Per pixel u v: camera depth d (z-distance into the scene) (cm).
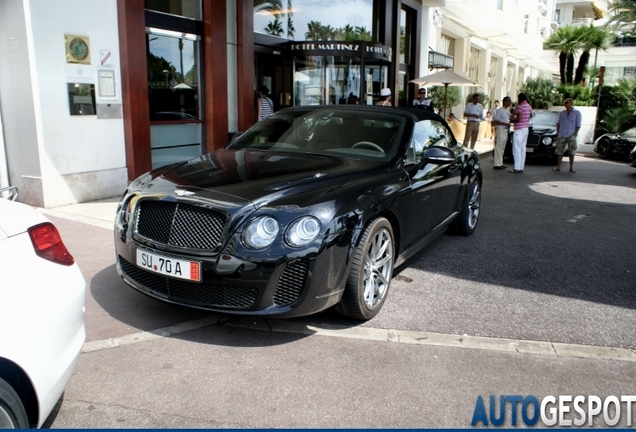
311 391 299
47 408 222
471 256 570
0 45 672
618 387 319
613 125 1992
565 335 384
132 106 772
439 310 421
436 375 322
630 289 484
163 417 272
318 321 390
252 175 385
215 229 334
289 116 530
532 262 555
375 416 279
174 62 884
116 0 745
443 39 2144
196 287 341
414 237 475
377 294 400
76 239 559
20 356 206
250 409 281
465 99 2323
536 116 1539
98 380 304
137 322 377
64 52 686
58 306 226
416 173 462
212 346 348
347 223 352
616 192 1004
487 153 1692
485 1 2441
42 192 681
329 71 1254
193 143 940
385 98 1280
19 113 682
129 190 392
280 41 1180
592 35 3005
